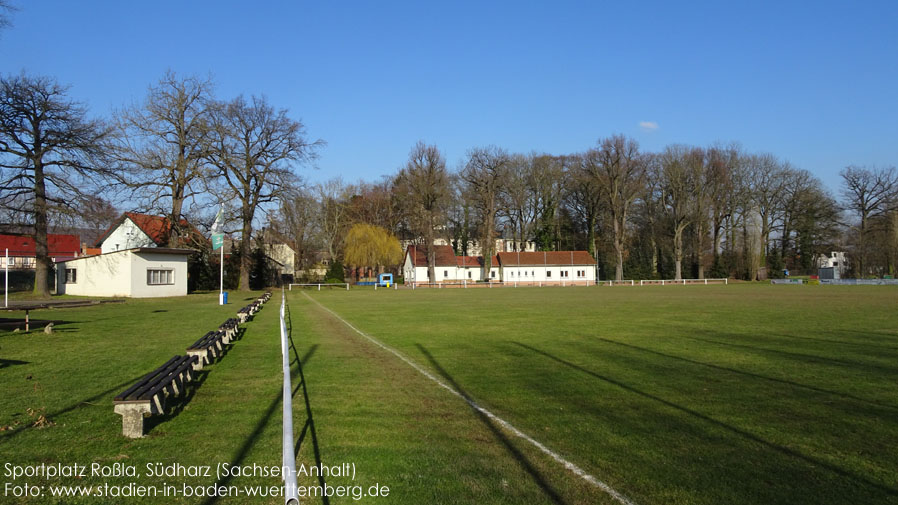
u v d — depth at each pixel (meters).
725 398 8.52
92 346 13.83
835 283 61.19
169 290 40.88
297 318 22.91
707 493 4.93
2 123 31.09
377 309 28.39
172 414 7.46
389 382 9.69
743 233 73.31
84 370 10.50
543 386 9.40
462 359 12.23
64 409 7.61
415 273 83.12
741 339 15.41
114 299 35.69
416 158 66.06
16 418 7.14
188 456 5.79
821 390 9.06
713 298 36.19
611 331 17.47
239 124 47.66
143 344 14.21
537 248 86.50
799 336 16.00
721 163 67.44
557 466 5.57
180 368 8.44
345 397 8.52
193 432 6.64
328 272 65.94
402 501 4.71
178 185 43.56
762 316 22.44
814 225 71.88
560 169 80.19
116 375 10.02
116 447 6.07
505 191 78.38
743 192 71.31
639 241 81.12
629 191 68.94
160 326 19.02
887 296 37.16
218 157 46.22
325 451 5.97
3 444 6.13
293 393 8.77
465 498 4.78
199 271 50.78
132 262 38.22
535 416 7.47
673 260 78.56
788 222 74.00
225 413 7.52
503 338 15.90
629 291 49.59
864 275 69.06
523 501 4.73
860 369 10.91
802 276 75.88
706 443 6.32
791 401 8.32
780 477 5.30
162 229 45.94
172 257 41.12
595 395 8.73
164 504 4.62
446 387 9.30
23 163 32.47
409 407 7.93
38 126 32.41
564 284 69.50
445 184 68.88
